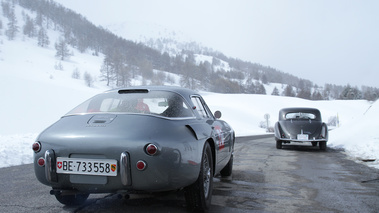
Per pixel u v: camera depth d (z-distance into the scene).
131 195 3.11
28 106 59.12
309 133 10.73
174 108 3.40
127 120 3.12
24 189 4.50
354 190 4.69
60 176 3.04
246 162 7.77
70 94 77.00
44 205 3.71
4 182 4.97
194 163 3.18
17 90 69.25
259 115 82.44
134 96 3.61
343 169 6.70
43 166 3.09
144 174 2.83
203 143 3.46
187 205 3.46
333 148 11.69
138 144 2.85
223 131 4.66
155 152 2.80
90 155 2.96
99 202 3.84
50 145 3.08
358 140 11.66
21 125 45.09
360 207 3.79
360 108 109.75
